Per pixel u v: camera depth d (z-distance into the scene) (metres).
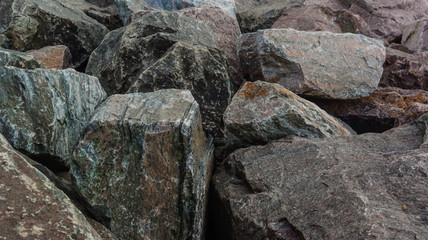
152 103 3.03
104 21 6.84
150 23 4.56
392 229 2.26
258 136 3.78
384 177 2.74
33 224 2.04
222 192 3.23
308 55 4.40
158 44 4.36
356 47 4.60
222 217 3.21
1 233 1.92
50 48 5.23
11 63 3.73
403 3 8.83
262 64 4.47
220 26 5.37
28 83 3.14
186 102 3.06
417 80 5.32
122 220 2.85
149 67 3.96
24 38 5.41
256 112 3.75
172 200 2.83
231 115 3.82
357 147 3.33
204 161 3.24
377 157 3.03
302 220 2.58
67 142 3.30
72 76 3.37
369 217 2.36
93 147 2.82
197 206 2.89
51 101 3.18
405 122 4.25
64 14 5.83
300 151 3.31
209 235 3.49
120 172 2.84
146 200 2.83
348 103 4.75
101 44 4.93
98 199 2.84
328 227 2.43
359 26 6.59
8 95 3.12
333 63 4.47
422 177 2.66
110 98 3.10
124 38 4.48
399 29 8.48
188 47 4.09
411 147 3.23
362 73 4.57
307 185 2.88
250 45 4.64
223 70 4.14
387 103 4.68
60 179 3.09
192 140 2.86
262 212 2.80
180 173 2.82
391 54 5.75
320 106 4.72
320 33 4.54
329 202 2.62
